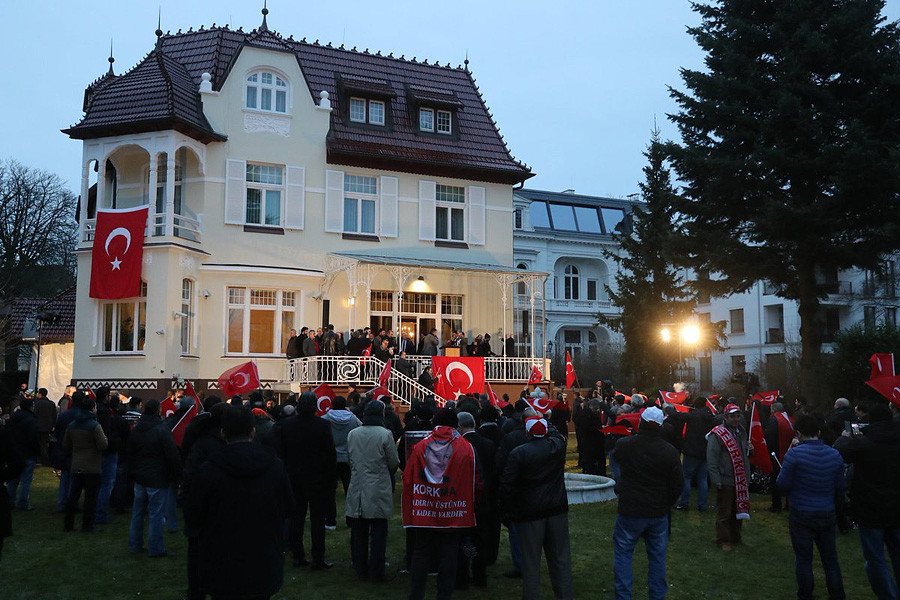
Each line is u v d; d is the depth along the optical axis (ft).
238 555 17.11
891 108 76.13
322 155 85.66
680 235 82.07
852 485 25.07
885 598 24.31
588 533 37.06
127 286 72.28
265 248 82.17
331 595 26.45
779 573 30.50
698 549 34.30
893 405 28.96
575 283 167.43
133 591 27.12
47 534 36.06
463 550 26.66
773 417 43.57
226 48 86.02
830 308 143.54
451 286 91.20
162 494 32.14
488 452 27.94
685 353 100.78
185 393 43.19
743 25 81.41
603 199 172.86
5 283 129.39
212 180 80.23
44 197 146.00
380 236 88.07
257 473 17.58
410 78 97.71
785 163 74.69
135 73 79.00
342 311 85.25
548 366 85.30
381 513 28.04
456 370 66.80
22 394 56.13
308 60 92.63
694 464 43.42
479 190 93.91
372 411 28.84
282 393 76.33
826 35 77.56
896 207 72.28
